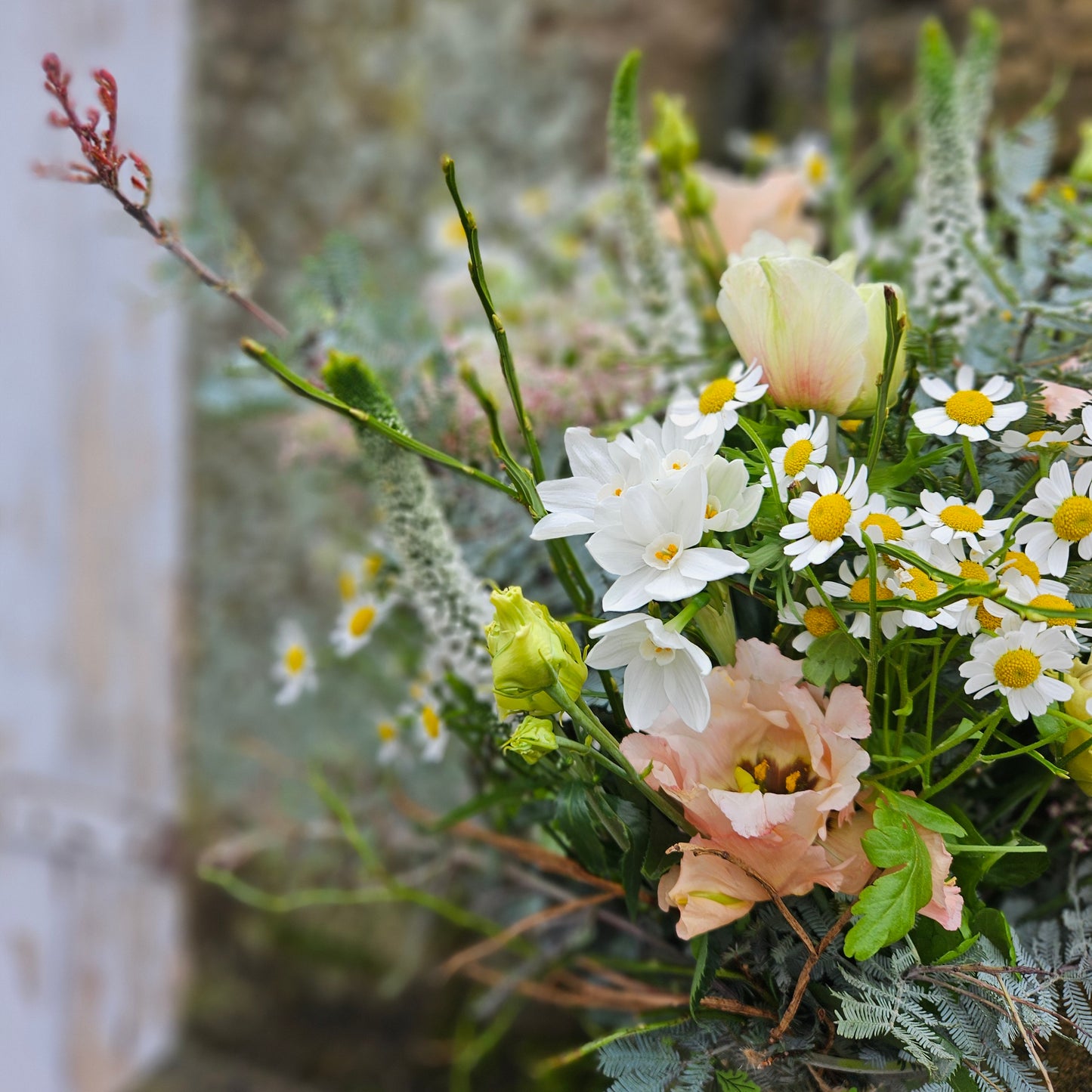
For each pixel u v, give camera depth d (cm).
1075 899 47
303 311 57
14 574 102
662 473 43
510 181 96
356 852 86
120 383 96
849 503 42
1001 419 44
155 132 93
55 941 102
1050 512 43
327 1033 93
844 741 43
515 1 96
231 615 95
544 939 59
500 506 55
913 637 43
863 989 44
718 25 94
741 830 42
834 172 70
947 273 54
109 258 94
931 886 42
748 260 44
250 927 95
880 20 85
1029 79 73
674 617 43
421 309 62
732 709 44
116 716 100
